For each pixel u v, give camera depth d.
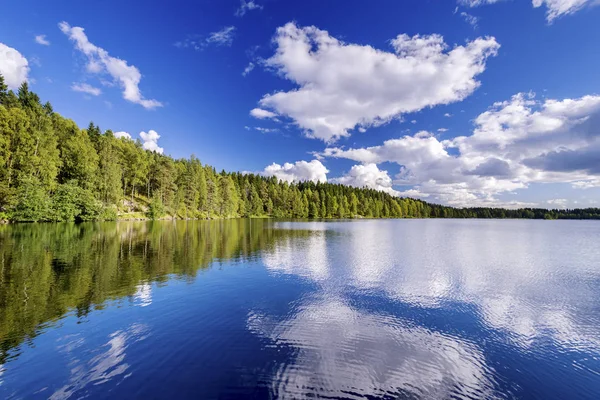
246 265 24.06
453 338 11.55
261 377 8.41
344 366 9.17
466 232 68.94
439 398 7.82
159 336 10.92
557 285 19.62
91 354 9.50
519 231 74.00
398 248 37.12
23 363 8.89
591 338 11.83
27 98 77.69
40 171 58.50
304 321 12.73
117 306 13.95
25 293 15.43
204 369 8.76
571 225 113.44
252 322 12.43
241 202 139.00
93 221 69.00
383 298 16.33
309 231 61.41
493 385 8.53
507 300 16.42
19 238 34.25
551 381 8.84
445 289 18.36
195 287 17.41
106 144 82.75
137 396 7.45
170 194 97.94
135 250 29.33
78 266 21.50
